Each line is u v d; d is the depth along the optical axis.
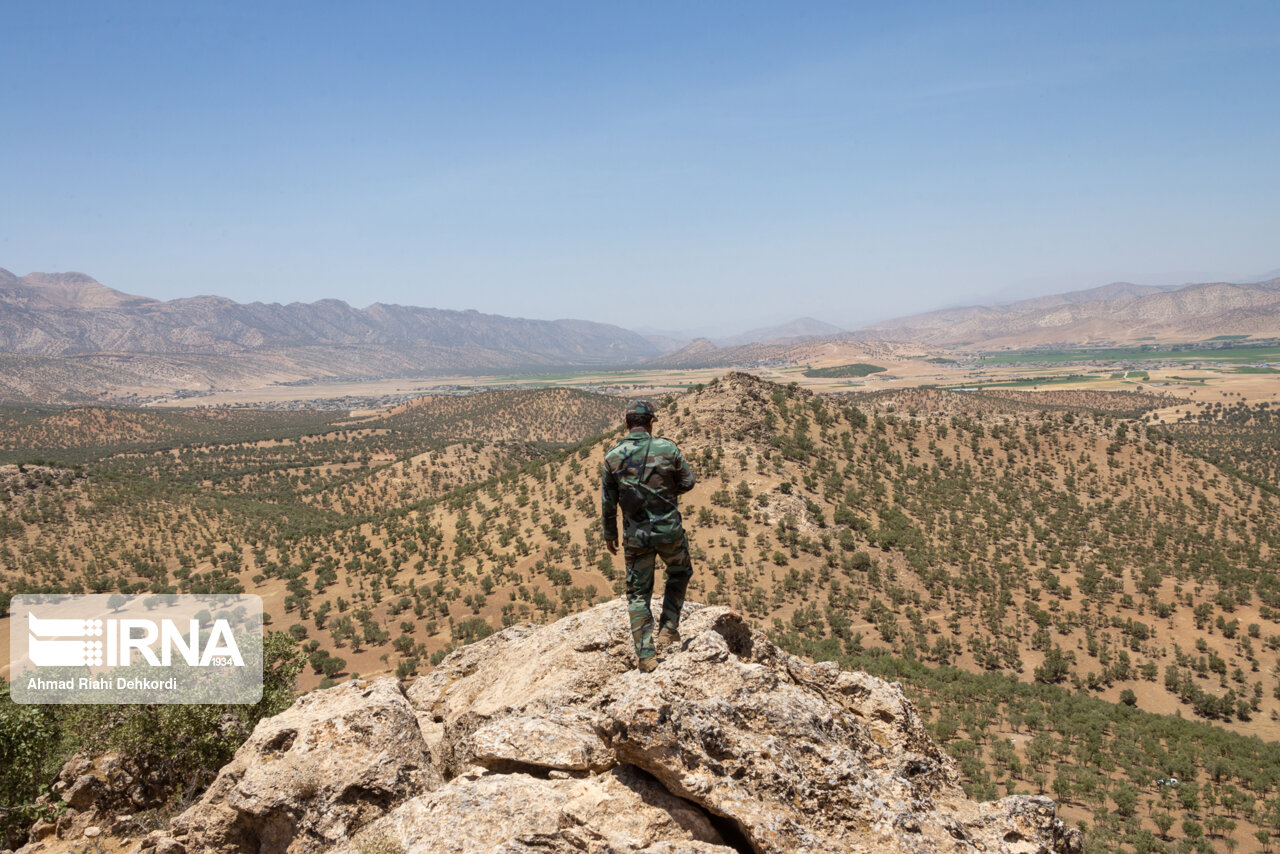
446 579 98.94
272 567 118.06
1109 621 85.19
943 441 140.75
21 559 131.25
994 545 106.62
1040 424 149.38
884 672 67.19
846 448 129.38
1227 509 123.12
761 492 107.31
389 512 143.50
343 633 85.31
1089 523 116.38
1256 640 82.00
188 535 148.75
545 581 92.00
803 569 92.06
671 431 127.50
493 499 131.25
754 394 137.38
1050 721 57.59
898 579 93.31
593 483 120.88
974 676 68.88
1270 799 44.81
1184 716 67.75
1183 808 43.69
